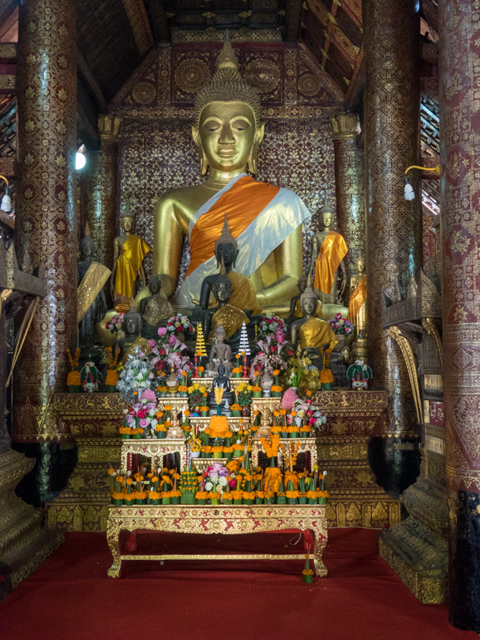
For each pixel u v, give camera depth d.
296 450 5.29
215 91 10.98
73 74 7.86
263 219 10.19
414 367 5.81
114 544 5.04
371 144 8.06
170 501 5.10
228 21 12.05
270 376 5.61
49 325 7.23
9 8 8.66
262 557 5.06
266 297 9.73
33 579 5.01
